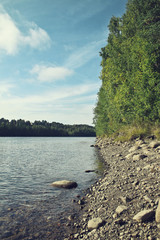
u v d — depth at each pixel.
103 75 29.55
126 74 18.56
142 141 14.07
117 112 21.47
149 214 4.09
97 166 12.99
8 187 8.69
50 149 31.48
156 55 15.39
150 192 5.29
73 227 4.86
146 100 15.12
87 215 5.37
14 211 5.93
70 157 19.72
